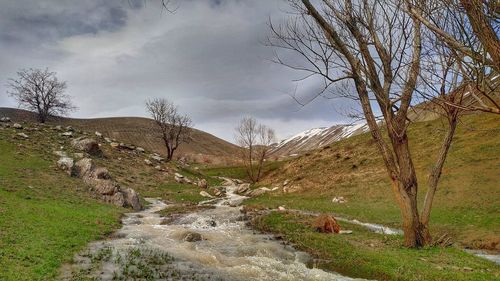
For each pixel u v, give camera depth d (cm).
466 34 789
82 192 4122
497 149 5325
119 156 7281
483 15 762
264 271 1806
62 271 1616
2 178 3844
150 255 2002
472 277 1706
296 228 3031
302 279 1703
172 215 3856
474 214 3622
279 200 5891
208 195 6244
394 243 2411
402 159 2275
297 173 8319
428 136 7062
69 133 7194
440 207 4088
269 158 15312
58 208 3067
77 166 4756
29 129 6762
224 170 11662
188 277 1648
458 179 4800
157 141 18538
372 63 2088
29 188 3669
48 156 5306
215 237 2702
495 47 756
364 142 8350
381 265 1897
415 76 1390
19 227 2197
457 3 848
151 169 7256
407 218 2289
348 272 1875
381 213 4191
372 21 2075
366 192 5706
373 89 2125
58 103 9906
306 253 2272
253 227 3275
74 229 2458
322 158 8556
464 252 2227
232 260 2017
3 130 6200
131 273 1645
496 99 830
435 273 1753
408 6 967
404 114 2228
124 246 2192
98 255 1911
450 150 5919
